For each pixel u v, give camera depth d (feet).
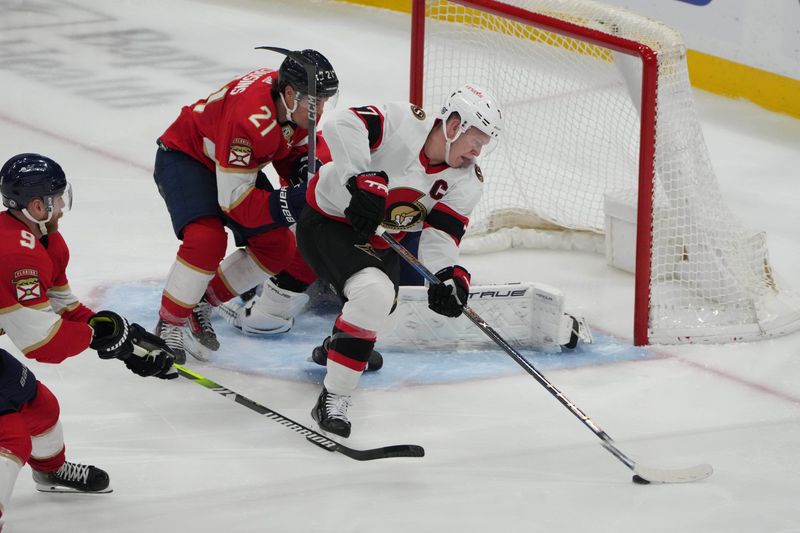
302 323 58.18
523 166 75.15
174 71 107.76
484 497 41.16
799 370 53.67
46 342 37.32
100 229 70.18
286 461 43.86
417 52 67.31
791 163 85.81
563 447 45.50
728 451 45.50
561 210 71.36
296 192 48.62
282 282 54.29
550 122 75.61
